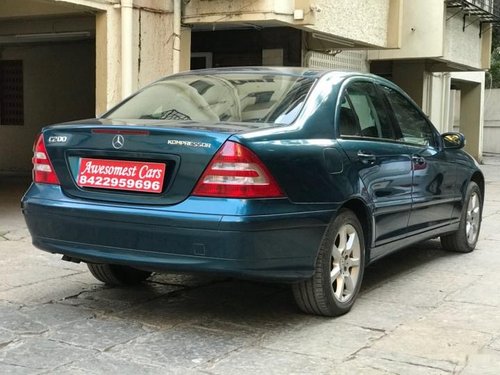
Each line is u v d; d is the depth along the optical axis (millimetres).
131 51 8547
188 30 9695
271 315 4668
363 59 14852
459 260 6633
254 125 4160
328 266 4391
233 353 3916
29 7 9406
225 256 3795
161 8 9023
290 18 9617
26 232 7426
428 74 16906
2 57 14250
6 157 14430
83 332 4246
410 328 4426
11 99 14336
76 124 4391
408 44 14375
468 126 21656
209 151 3855
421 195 5652
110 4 8445
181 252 3879
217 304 4926
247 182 3814
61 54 13945
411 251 7047
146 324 4434
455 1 14250
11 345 3996
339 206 4391
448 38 15148
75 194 4238
